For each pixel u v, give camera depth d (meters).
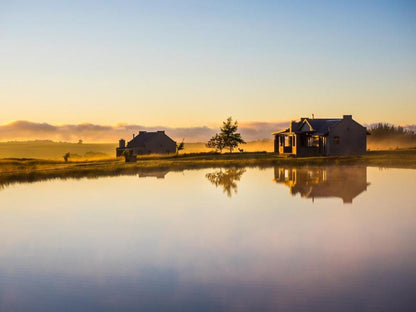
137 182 29.53
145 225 15.16
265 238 12.84
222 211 17.47
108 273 10.02
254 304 8.02
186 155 65.88
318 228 13.99
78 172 38.06
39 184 29.41
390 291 8.48
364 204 18.38
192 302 8.21
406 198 19.80
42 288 9.13
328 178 28.59
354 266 10.03
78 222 16.09
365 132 52.44
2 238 13.76
